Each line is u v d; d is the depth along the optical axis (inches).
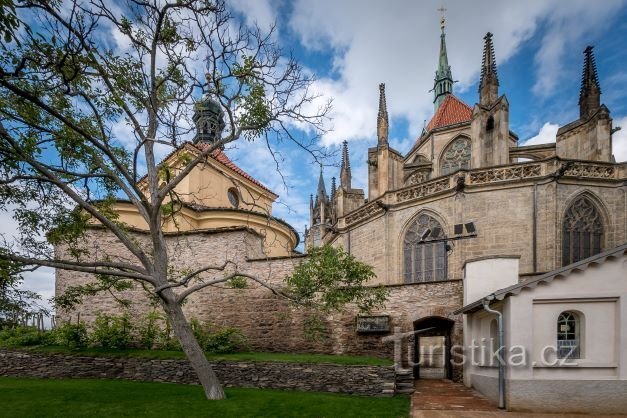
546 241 768.3
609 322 425.7
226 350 622.2
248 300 704.4
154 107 490.0
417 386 579.8
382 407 409.1
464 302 597.0
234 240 738.8
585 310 429.1
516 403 414.3
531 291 436.1
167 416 354.0
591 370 417.7
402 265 912.9
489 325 510.6
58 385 508.7
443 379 661.3
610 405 406.6
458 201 828.0
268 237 1042.7
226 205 1131.9
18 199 476.7
